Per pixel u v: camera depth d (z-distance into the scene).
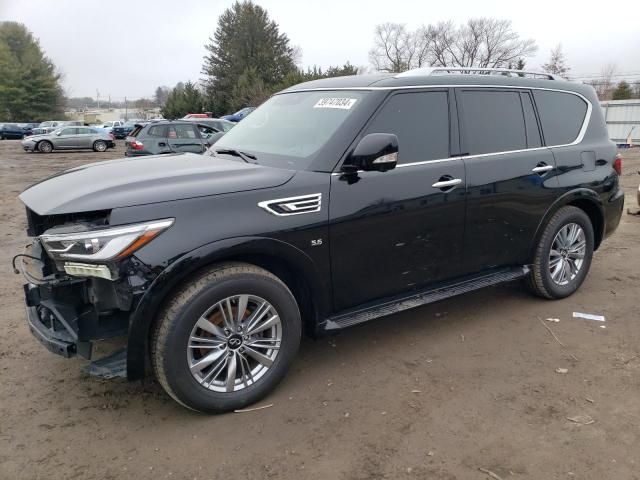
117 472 2.61
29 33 77.31
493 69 4.33
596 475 2.56
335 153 3.30
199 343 2.93
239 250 2.89
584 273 4.88
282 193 3.06
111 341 3.38
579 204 4.84
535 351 3.82
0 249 6.75
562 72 55.59
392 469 2.62
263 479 2.56
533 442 2.81
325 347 3.89
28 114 69.25
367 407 3.13
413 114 3.67
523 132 4.28
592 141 4.79
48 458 2.71
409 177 3.54
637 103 23.23
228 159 3.70
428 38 61.19
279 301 3.11
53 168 19.02
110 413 3.10
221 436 2.88
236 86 56.84
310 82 4.34
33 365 3.63
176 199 2.79
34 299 3.17
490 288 5.10
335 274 3.32
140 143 13.45
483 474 2.58
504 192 4.06
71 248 2.65
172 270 2.71
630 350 3.83
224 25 64.94
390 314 3.60
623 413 3.06
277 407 3.14
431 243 3.73
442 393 3.28
